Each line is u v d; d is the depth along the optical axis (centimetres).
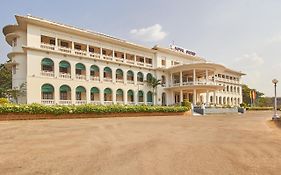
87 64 3666
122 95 4150
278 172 586
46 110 2100
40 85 3106
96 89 3753
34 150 802
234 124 1927
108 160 682
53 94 3259
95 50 3988
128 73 4319
